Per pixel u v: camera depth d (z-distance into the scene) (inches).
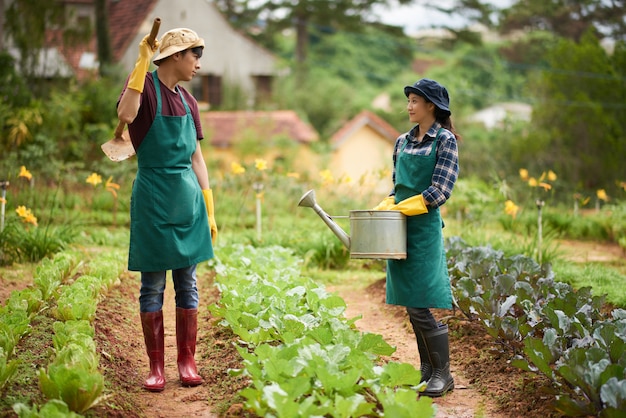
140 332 233.9
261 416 148.6
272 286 232.7
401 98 1596.9
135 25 1164.5
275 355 168.2
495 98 1534.2
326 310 215.9
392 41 1578.5
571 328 184.5
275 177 533.3
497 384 190.5
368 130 1110.4
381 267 363.3
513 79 1582.2
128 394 174.7
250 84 1300.4
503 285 227.9
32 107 617.9
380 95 1690.5
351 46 1743.4
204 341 223.5
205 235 186.1
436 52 1549.0
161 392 181.9
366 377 164.9
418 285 180.9
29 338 195.8
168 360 209.6
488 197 466.0
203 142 842.2
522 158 805.2
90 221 451.2
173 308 272.2
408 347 229.8
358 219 180.1
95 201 501.4
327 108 1331.2
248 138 919.7
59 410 139.6
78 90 715.4
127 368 195.0
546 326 198.8
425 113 182.9
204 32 1249.4
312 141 1028.5
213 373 192.2
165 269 179.0
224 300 226.8
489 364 204.1
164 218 178.2
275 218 483.8
